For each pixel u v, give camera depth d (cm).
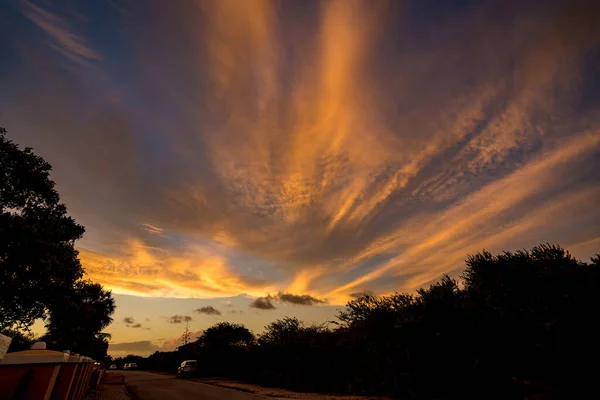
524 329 993
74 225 1784
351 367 1817
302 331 2400
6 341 229
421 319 1302
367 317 1571
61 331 2744
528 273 1020
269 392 1897
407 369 1359
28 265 1499
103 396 1702
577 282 898
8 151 1530
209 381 2936
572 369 862
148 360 8762
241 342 3534
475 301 1166
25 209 1595
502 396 1044
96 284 3225
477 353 1127
